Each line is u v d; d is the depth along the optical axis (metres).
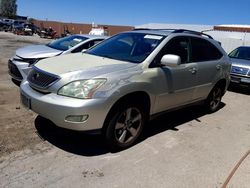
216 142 4.91
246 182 3.70
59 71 3.97
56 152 4.04
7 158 3.78
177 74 4.96
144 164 3.94
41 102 3.88
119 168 3.78
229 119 6.29
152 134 5.00
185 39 5.37
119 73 4.06
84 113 3.68
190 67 5.29
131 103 4.21
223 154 4.46
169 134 5.07
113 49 5.06
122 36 5.43
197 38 5.71
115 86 3.91
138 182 3.51
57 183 3.35
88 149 4.20
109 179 3.52
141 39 5.04
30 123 4.94
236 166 4.09
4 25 46.97
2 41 24.81
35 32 44.12
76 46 8.07
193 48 5.53
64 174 3.54
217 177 3.77
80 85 3.76
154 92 4.52
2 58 12.92
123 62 4.45
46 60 4.64
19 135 4.45
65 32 45.72
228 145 4.82
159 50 4.69
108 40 5.56
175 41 5.08
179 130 5.31
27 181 3.34
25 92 4.21
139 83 4.20
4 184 3.25
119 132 4.20
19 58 7.37
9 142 4.20
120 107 4.05
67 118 3.72
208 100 6.36
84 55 4.96
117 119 4.06
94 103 3.71
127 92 4.04
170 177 3.68
